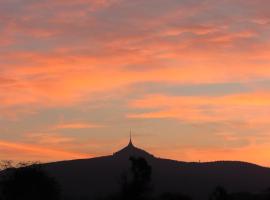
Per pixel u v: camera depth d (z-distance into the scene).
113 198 132.12
